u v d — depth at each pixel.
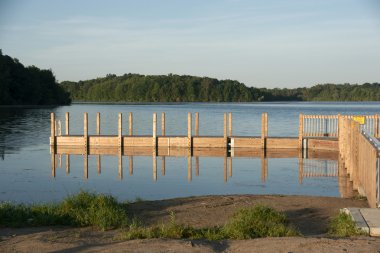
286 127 54.75
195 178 23.06
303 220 11.32
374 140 12.77
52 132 35.91
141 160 30.08
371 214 9.89
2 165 26.97
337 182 21.47
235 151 34.16
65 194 18.55
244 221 9.79
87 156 32.00
